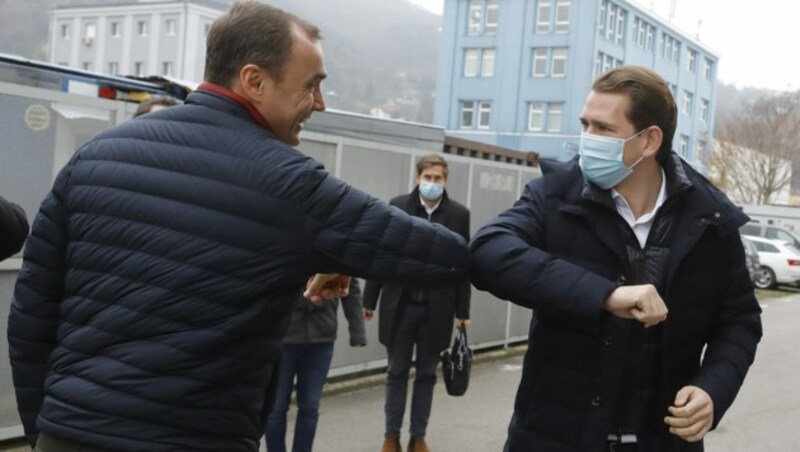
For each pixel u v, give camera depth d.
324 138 7.39
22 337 2.15
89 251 2.01
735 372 2.42
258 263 1.97
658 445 2.48
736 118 52.09
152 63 53.69
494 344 9.97
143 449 1.90
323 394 7.56
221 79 2.09
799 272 24.97
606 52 50.47
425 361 5.74
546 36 49.66
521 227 2.46
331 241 2.03
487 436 6.66
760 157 48.94
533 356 2.51
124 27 55.09
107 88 5.82
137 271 1.95
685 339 2.47
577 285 2.25
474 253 2.39
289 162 2.01
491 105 51.53
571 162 2.58
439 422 7.03
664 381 2.44
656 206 2.48
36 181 5.36
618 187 2.51
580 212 2.44
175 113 2.07
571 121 49.00
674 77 58.12
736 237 2.49
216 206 1.96
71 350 1.99
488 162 9.48
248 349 2.00
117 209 1.99
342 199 2.04
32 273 2.13
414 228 2.11
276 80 2.07
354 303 5.40
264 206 1.97
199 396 1.94
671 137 2.50
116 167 2.02
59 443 1.96
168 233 1.95
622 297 2.21
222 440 2.00
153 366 1.91
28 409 2.19
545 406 2.48
